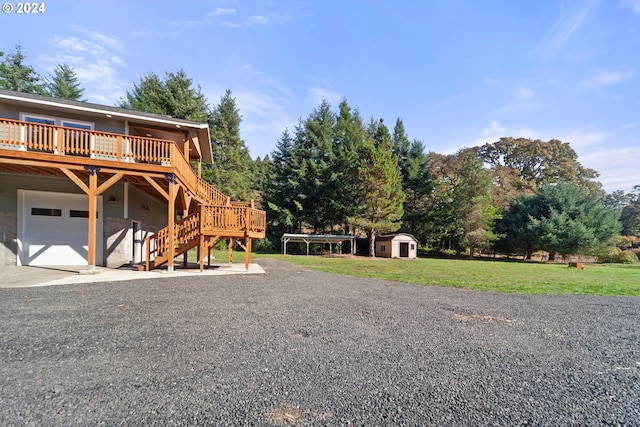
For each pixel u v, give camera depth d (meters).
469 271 14.56
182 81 29.02
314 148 32.53
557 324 4.95
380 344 3.71
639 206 45.25
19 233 10.78
